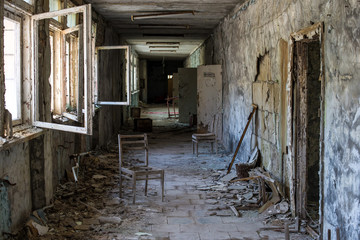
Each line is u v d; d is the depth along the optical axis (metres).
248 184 6.01
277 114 5.27
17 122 4.18
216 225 4.43
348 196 3.11
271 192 5.37
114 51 11.33
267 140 5.78
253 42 6.58
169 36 12.85
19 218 4.02
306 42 4.45
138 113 16.34
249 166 6.19
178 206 5.09
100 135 8.83
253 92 6.66
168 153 8.87
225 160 8.01
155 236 4.09
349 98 3.08
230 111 8.95
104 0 7.32
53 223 4.34
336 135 3.33
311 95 5.28
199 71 10.48
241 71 7.64
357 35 2.93
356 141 2.97
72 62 6.29
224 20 9.41
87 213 4.72
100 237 4.03
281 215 4.62
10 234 3.69
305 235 4.09
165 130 12.87
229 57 8.97
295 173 4.50
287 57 4.74
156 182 6.29
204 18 9.54
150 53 20.73
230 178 6.35
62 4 5.62
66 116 5.52
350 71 3.06
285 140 4.93
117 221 4.45
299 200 4.50
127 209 4.93
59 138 5.49
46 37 4.63
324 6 3.55
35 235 3.96
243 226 4.39
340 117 3.25
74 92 6.29
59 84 5.75
